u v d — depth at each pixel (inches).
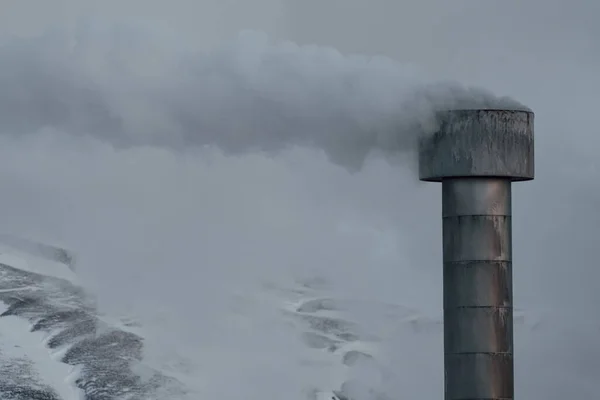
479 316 1635.1
